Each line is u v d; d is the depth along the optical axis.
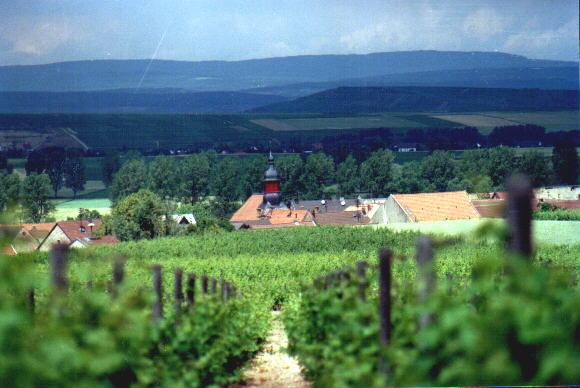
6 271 20.70
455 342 18.05
